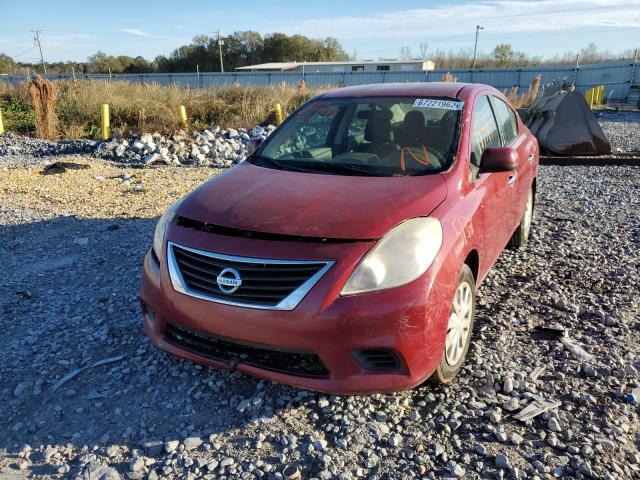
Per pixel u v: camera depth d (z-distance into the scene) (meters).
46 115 15.71
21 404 3.17
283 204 3.12
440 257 2.90
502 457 2.69
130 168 10.96
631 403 3.14
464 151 3.71
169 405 3.15
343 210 3.00
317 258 2.72
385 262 2.75
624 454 2.74
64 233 6.40
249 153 4.48
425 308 2.77
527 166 5.27
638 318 4.16
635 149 13.23
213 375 3.42
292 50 90.00
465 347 3.40
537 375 3.41
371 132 4.01
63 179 9.61
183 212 3.25
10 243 6.05
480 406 3.11
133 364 3.57
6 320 4.19
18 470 2.67
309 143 4.16
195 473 2.64
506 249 5.73
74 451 2.80
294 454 2.76
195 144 12.88
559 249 5.71
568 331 3.96
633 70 36.06
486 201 3.72
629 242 5.92
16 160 12.00
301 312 2.69
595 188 8.64
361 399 3.18
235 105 17.77
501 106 5.04
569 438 2.84
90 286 4.82
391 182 3.37
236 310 2.79
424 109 4.09
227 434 2.91
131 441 2.87
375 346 2.70
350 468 2.67
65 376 3.44
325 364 2.74
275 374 2.85
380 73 39.25
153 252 3.32
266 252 2.79
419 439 2.86
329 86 25.12
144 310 3.38
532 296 4.56
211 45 90.56
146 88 19.42
